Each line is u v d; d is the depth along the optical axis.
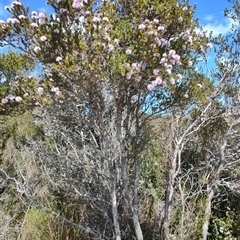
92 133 4.75
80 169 4.83
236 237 4.71
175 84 3.22
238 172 5.18
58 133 5.30
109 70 2.86
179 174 5.12
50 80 3.01
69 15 2.78
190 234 4.11
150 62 2.89
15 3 2.78
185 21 3.10
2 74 4.21
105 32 2.75
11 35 2.86
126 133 3.59
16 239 5.02
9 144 6.65
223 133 5.13
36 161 6.20
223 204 5.35
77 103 3.40
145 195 4.83
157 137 4.91
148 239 4.37
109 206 4.38
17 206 5.73
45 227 4.89
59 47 2.86
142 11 2.96
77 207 5.09
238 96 4.82
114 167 4.29
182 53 3.22
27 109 3.09
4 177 6.20
